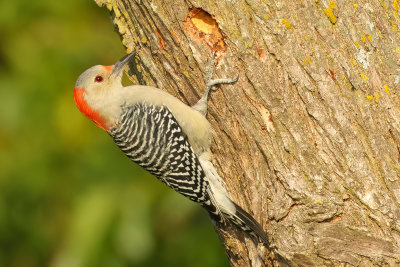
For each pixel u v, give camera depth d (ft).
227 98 33.35
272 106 32.32
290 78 31.99
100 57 50.11
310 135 32.07
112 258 47.29
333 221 31.55
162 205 48.34
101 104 38.99
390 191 31.65
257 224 33.32
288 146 32.17
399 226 31.30
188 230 49.34
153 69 35.96
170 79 36.37
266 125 32.65
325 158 31.83
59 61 49.55
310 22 31.94
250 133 33.14
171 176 38.50
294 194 31.91
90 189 48.34
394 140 32.17
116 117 38.96
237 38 32.32
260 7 31.96
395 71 32.50
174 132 37.01
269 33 32.01
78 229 47.14
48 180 48.73
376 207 31.42
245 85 32.73
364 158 31.73
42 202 49.49
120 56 50.26
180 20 33.14
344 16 32.14
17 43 50.11
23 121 48.83
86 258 46.70
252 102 32.81
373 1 32.81
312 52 31.89
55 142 48.73
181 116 36.45
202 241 49.01
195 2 32.48
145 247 47.47
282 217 31.99
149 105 37.81
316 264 31.24
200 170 36.32
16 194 49.21
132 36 35.88
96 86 38.99
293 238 31.53
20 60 49.83
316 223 31.53
